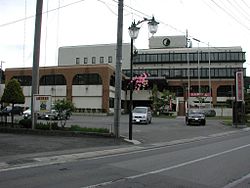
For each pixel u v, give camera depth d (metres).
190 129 35.25
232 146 20.33
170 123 43.56
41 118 35.59
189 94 81.50
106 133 23.16
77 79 65.44
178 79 87.12
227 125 44.09
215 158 14.91
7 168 11.89
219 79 85.62
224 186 9.42
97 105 63.75
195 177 10.55
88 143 20.19
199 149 18.67
